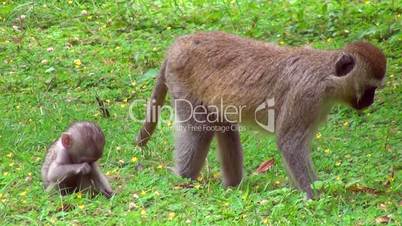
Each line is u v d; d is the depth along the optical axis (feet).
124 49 51.03
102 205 31.19
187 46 34.09
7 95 44.50
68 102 43.75
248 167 36.78
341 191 31.94
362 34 51.52
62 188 32.04
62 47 51.70
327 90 31.30
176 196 31.99
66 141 31.50
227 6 58.90
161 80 35.88
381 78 31.48
